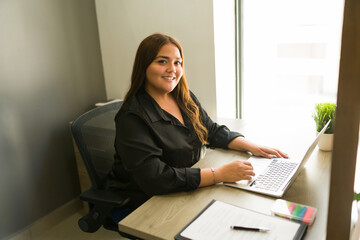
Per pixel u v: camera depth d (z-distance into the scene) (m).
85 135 1.50
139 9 2.47
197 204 1.12
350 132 0.51
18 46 2.08
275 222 0.97
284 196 1.15
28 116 2.19
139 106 1.36
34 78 2.21
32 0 2.14
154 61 1.38
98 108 1.66
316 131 1.70
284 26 2.75
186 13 2.31
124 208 1.52
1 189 2.07
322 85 8.96
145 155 1.26
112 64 2.70
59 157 2.45
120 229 1.03
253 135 1.79
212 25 2.24
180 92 1.57
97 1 2.60
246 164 1.27
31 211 2.28
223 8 2.32
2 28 1.98
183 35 2.37
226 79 2.49
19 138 2.15
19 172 2.18
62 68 2.40
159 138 1.36
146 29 2.49
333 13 2.40
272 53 2.80
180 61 1.44
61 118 2.43
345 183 0.54
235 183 1.24
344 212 0.56
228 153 1.55
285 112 2.66
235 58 2.55
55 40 2.33
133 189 1.45
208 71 2.36
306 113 2.39
